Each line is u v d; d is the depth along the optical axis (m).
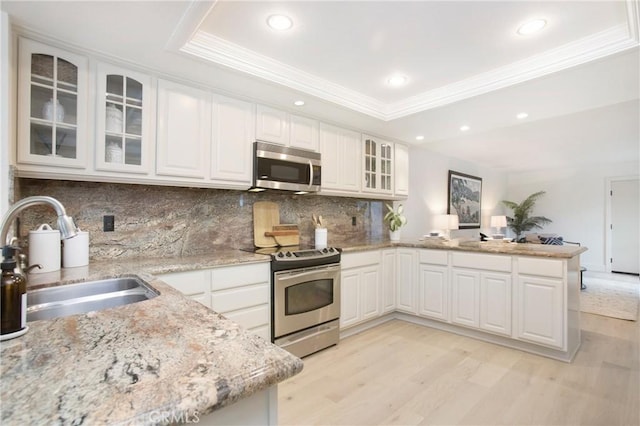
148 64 2.12
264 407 0.70
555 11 1.78
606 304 4.36
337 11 1.79
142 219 2.43
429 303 3.39
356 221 4.14
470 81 2.65
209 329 0.88
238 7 1.75
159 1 1.52
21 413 0.50
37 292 1.45
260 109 2.76
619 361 2.60
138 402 0.53
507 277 2.84
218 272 2.25
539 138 4.75
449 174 5.90
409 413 1.91
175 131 2.29
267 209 3.16
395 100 3.15
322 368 2.49
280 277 2.55
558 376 2.35
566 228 7.48
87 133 1.94
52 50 1.82
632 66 2.12
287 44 2.14
